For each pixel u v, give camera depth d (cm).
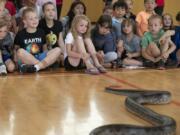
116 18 657
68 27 658
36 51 578
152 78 512
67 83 472
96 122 309
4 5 612
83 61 582
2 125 298
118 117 325
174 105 374
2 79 499
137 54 630
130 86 454
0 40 564
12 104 363
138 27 680
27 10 579
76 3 674
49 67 596
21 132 281
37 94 407
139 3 1033
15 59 570
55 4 690
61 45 607
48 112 336
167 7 1038
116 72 564
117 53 621
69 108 350
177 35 648
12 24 639
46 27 607
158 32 633
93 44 618
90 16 1136
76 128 292
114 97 399
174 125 281
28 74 542
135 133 268
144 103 375
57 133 279
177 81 491
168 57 636
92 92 420
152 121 310
